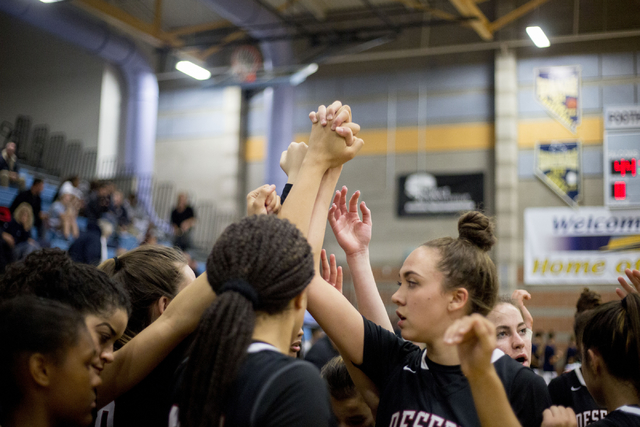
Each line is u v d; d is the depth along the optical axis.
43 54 13.93
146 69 12.49
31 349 1.03
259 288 1.01
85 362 1.08
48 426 1.05
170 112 14.55
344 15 13.28
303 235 1.14
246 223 1.07
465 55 12.68
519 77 12.28
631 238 11.26
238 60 12.78
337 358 1.86
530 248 11.72
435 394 1.28
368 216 1.63
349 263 1.64
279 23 11.89
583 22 11.98
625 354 1.37
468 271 1.33
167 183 14.23
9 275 1.27
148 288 1.44
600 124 11.73
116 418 1.35
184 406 1.00
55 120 13.49
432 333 1.32
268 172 12.05
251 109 14.20
